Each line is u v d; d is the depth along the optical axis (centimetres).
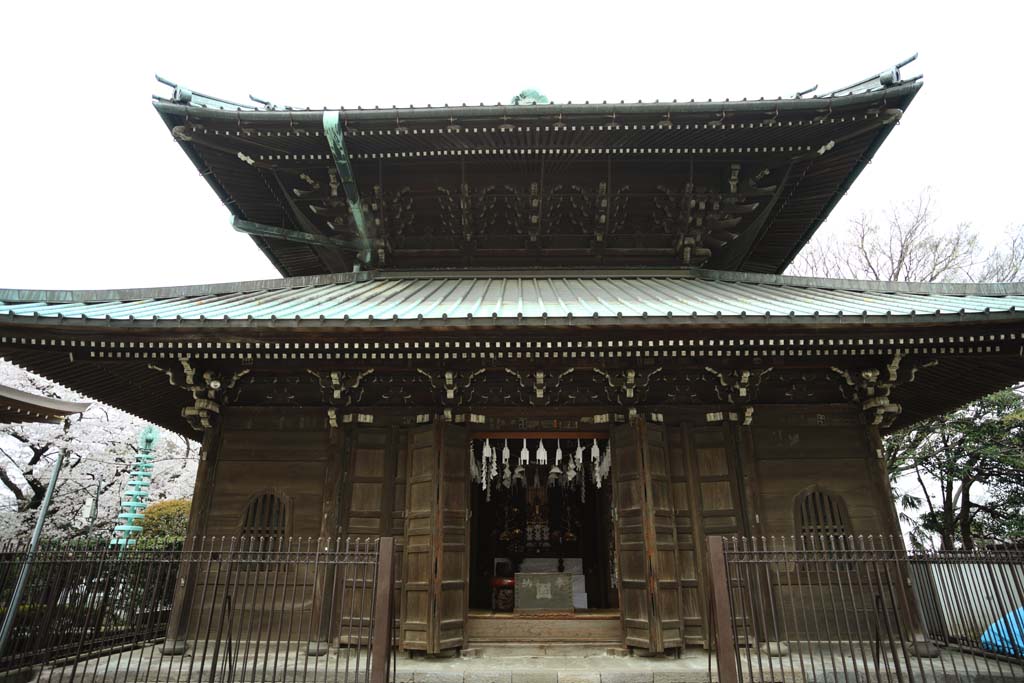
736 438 1077
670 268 1405
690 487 1059
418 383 1108
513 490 1698
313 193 1408
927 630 986
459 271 1416
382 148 1295
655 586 970
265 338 925
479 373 1070
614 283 1295
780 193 1412
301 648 973
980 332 905
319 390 1114
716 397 1113
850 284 1191
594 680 853
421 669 884
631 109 1203
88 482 2656
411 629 962
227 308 1031
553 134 1261
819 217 1585
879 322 881
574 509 1683
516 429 1097
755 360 1050
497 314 880
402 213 1413
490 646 1004
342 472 1064
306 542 1038
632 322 879
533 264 1454
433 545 981
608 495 1425
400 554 1025
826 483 1060
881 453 1063
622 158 1347
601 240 1423
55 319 881
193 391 1045
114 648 998
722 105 1198
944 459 2286
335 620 989
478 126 1234
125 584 920
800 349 1001
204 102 1249
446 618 970
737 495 1050
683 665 905
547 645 1007
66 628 930
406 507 1043
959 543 2330
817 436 1088
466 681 855
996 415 2217
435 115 1209
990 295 1040
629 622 993
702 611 1002
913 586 985
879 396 1058
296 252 1736
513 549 1655
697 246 1418
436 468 1021
